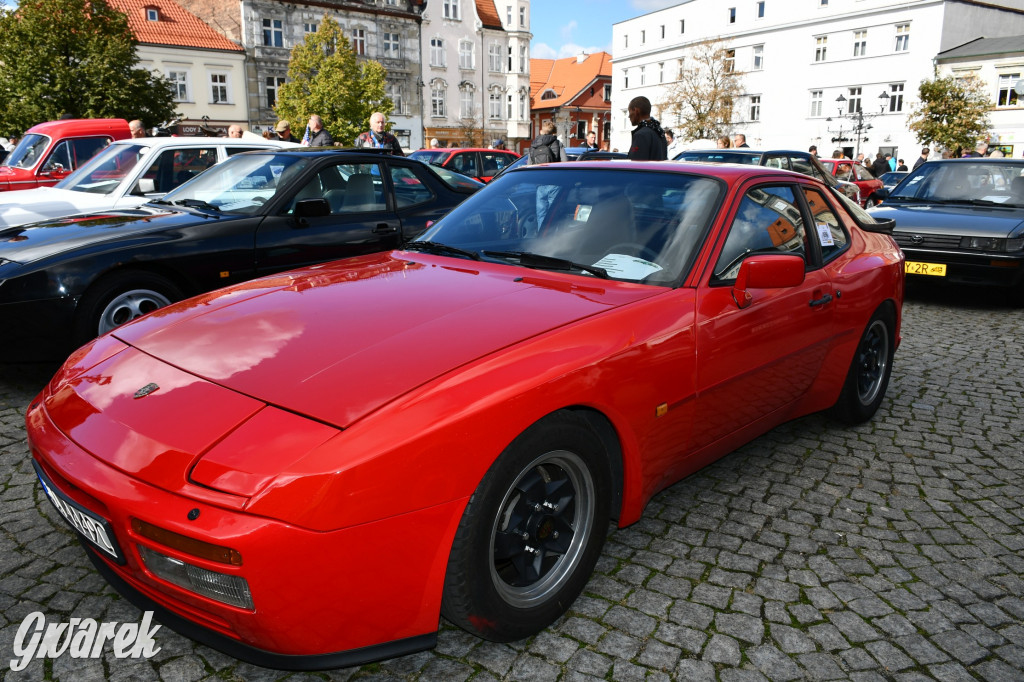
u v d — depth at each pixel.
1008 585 2.53
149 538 1.71
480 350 2.01
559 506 2.15
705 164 3.18
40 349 4.05
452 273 2.72
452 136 57.31
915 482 3.36
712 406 2.67
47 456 1.93
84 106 25.73
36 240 4.33
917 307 7.64
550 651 2.12
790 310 3.02
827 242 3.52
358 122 40.91
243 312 2.39
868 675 2.05
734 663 2.08
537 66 79.44
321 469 1.64
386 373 1.89
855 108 48.31
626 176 3.10
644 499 2.48
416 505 1.74
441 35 55.22
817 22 49.22
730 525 2.89
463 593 1.89
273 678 2.00
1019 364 5.38
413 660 2.07
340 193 5.42
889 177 21.58
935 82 39.56
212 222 4.74
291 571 1.63
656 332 2.36
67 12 25.38
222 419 1.80
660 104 57.41
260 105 45.53
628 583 2.47
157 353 2.18
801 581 2.51
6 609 2.27
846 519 2.97
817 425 4.07
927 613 2.35
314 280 2.71
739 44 54.50
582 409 2.16
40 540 2.68
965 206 7.91
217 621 1.76
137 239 4.39
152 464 1.75
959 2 43.97
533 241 2.94
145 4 42.41
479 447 1.83
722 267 2.71
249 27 44.31
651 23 62.12
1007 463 3.60
